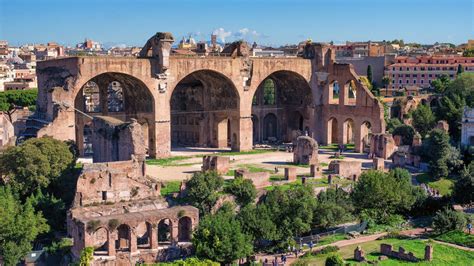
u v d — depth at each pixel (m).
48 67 107.25
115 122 89.50
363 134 119.44
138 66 103.38
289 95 132.38
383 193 77.12
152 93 105.44
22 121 126.81
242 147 117.19
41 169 78.38
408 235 72.56
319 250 66.75
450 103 134.88
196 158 109.19
